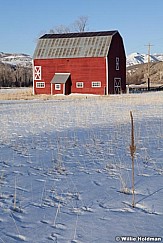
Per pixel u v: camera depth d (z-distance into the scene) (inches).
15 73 4864.7
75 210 263.1
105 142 546.0
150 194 295.6
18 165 403.5
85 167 393.1
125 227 230.4
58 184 328.2
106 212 258.1
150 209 262.1
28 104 1476.4
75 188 315.3
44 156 449.7
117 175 358.3
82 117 917.2
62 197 291.7
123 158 434.6
